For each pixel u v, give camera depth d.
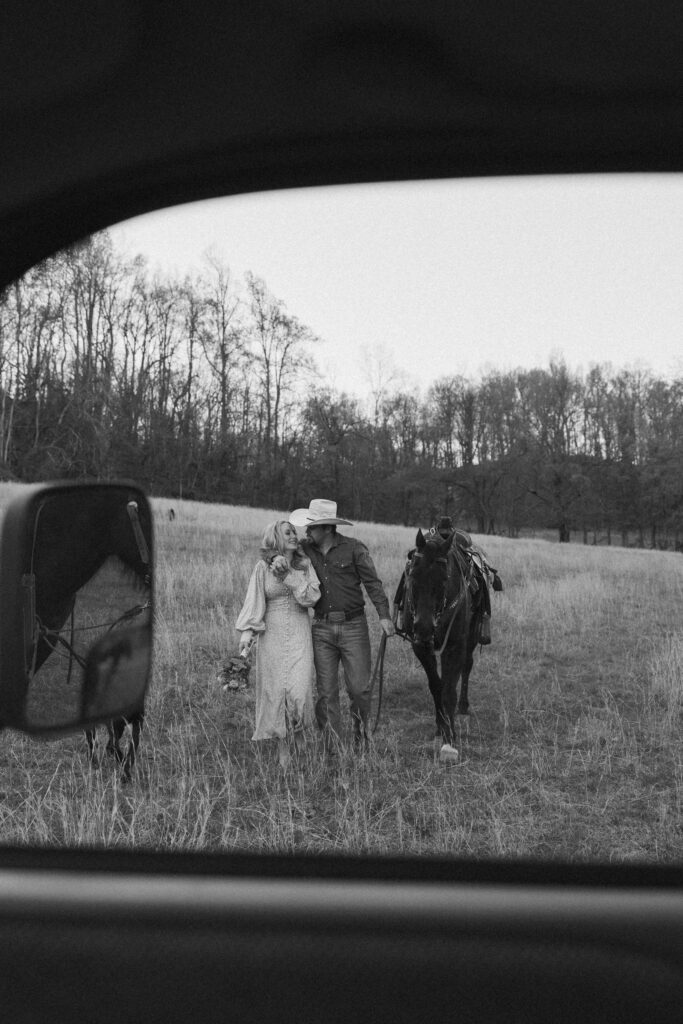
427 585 5.50
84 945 2.19
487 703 7.02
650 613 11.63
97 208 2.26
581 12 2.04
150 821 4.18
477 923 2.21
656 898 2.26
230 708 6.34
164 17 2.00
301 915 2.23
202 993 2.19
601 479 29.38
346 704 6.75
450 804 4.68
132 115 2.13
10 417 17.89
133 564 1.63
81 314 19.27
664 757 5.56
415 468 27.67
